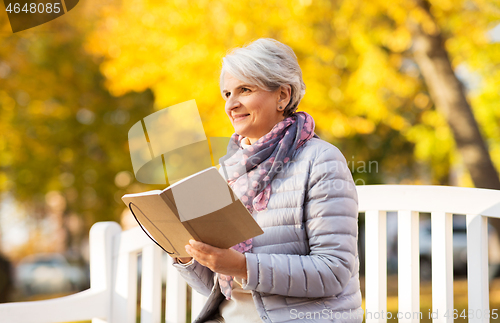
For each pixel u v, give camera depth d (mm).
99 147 12633
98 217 12359
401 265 2719
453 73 9086
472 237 2551
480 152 9062
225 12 8086
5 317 2877
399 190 2760
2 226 14750
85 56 11680
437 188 2672
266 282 1966
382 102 9188
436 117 11023
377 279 2762
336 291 2027
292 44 8258
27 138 11945
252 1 8117
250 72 2264
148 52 8227
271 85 2311
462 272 12523
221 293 2381
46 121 12039
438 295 2625
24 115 11906
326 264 1993
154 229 2037
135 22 8508
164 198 1771
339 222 2043
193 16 8094
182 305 3035
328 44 8930
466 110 9086
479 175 9078
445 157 12125
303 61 8352
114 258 3182
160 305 3086
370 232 2809
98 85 12289
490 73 10320
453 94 9062
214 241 1916
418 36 9016
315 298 2109
